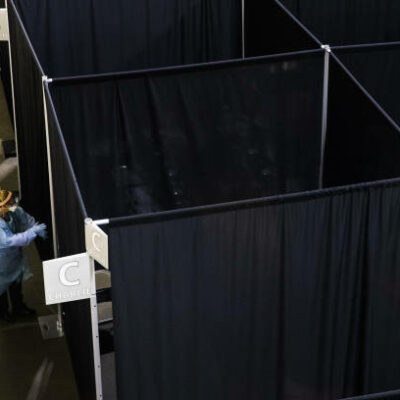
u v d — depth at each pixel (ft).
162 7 42.68
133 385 24.61
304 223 23.77
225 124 34.65
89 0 41.57
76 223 25.80
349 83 32.89
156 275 23.15
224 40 44.04
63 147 27.14
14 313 35.45
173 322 24.03
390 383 27.76
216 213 22.80
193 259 23.25
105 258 22.71
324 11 44.60
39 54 41.98
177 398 25.34
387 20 45.52
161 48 43.52
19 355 33.63
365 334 26.25
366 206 24.12
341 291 25.35
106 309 31.83
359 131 32.76
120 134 33.58
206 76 33.50
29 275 33.86
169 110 33.71
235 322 24.70
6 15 38.42
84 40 42.34
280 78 34.30
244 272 23.95
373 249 24.81
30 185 37.78
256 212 23.17
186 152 34.76
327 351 26.16
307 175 36.63
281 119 35.14
